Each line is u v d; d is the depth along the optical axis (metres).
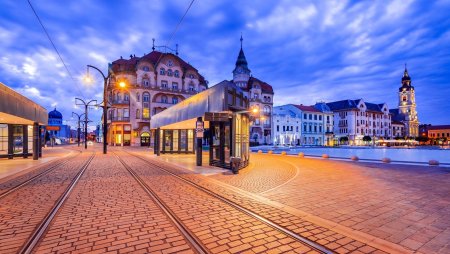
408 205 5.62
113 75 49.38
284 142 65.00
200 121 13.23
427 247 3.49
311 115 71.00
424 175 10.29
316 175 10.20
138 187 7.56
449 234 3.96
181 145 24.42
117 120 49.22
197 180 8.81
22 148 18.48
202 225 4.31
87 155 21.73
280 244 3.58
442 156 32.81
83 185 7.82
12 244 3.54
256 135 60.12
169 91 52.38
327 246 3.48
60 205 5.49
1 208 5.30
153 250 3.37
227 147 13.73
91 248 3.42
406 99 98.31
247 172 11.05
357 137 74.00
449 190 7.27
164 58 52.97
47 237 3.79
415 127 97.75
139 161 16.08
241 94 12.78
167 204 5.63
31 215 4.84
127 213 4.98
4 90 11.48
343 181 8.75
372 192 6.98
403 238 3.79
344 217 4.78
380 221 4.55
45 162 15.23
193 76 56.22
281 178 9.38
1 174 10.05
